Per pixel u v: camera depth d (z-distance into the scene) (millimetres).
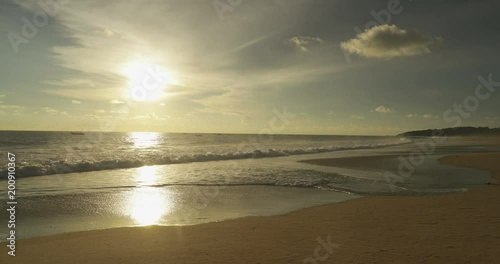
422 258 5984
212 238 7672
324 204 11812
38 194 12789
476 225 8297
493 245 6668
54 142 48562
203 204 11836
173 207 11352
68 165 19812
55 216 9930
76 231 8438
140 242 7418
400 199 12336
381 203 11586
